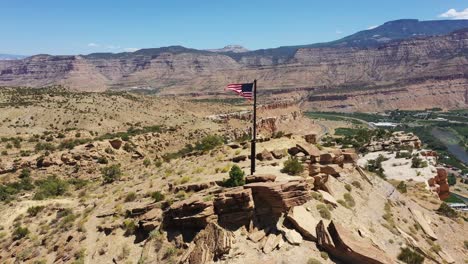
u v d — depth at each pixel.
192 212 26.42
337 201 32.53
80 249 28.92
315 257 23.55
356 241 24.23
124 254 26.91
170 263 24.42
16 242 35.16
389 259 23.34
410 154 108.31
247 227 25.42
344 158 40.94
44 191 57.44
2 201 57.97
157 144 105.31
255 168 34.44
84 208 38.94
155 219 28.41
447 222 45.53
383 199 39.66
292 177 30.75
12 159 79.38
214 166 38.78
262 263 22.72
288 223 25.81
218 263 22.83
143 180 43.91
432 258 32.28
